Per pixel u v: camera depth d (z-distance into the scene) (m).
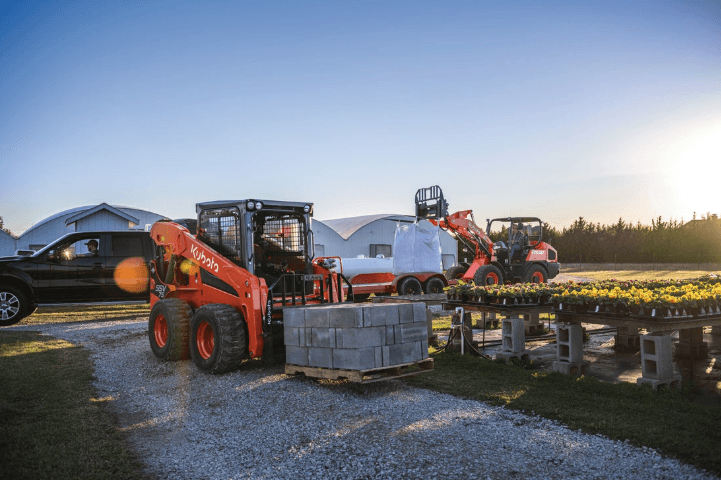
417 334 5.97
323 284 7.71
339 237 28.08
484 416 4.81
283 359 6.70
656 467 3.66
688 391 5.48
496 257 17.05
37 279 11.72
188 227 13.64
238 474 3.74
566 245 45.09
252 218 7.12
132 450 4.24
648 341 5.66
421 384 5.96
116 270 12.27
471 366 6.84
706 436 4.14
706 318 6.00
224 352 6.45
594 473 3.60
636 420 4.55
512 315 7.27
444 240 31.48
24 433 4.54
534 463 3.78
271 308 6.61
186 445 4.32
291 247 7.86
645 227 44.38
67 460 3.97
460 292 7.90
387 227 30.20
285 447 4.20
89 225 22.31
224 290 7.14
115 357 7.92
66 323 11.96
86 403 5.48
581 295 6.29
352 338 5.43
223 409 5.25
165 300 7.75
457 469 3.70
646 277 26.98
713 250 37.44
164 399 5.67
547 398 5.29
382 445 4.16
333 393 5.65
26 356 7.86
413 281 15.92
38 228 24.05
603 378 6.31
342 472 3.71
